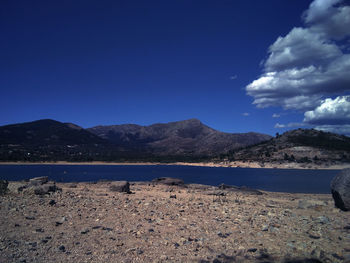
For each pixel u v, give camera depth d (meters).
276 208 15.70
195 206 14.98
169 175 122.94
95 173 132.50
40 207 12.28
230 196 22.75
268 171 189.38
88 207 13.04
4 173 118.38
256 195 25.34
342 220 11.94
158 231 9.29
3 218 9.80
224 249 7.71
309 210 15.20
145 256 6.97
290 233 9.57
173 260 6.79
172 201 16.89
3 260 6.18
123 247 7.56
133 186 31.14
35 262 6.22
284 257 7.12
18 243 7.32
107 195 18.95
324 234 9.54
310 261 6.79
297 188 56.97
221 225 10.47
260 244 8.20
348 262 6.91
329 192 47.53
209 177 110.19
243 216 12.37
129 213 12.08
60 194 17.47
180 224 10.45
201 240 8.44
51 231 8.65
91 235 8.47
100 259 6.61
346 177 15.15
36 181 20.59
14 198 14.52
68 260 6.46
